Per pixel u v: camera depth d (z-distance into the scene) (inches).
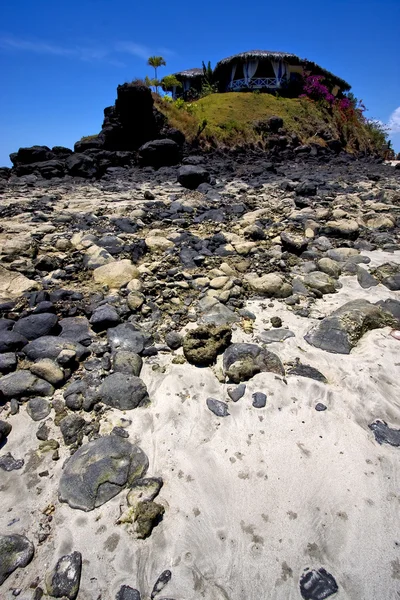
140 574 89.0
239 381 145.5
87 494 103.5
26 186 542.0
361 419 130.6
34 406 132.3
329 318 179.8
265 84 1296.8
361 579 87.7
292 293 216.5
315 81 1256.8
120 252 255.8
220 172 680.4
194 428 126.9
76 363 153.6
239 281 222.1
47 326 168.9
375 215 353.1
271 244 285.9
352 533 96.6
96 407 133.3
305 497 105.3
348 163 872.3
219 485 108.7
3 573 88.3
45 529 97.3
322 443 121.6
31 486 107.9
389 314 187.3
